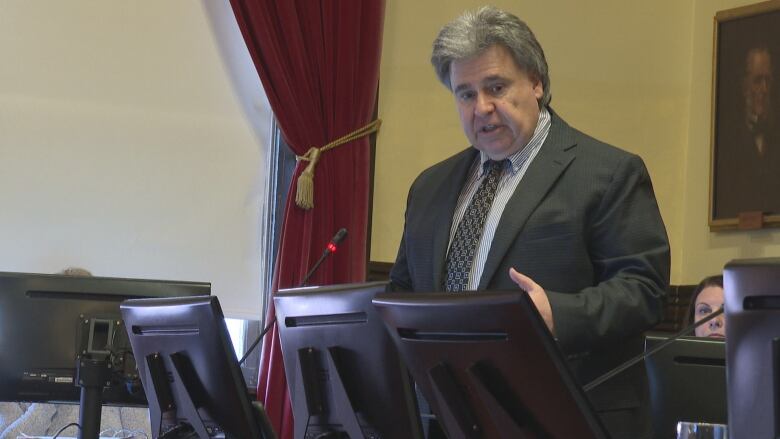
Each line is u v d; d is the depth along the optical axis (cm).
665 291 238
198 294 273
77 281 270
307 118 454
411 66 490
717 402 224
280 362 433
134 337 238
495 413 168
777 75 485
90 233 444
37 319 269
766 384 130
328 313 202
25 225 436
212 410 227
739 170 496
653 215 244
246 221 465
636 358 195
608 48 525
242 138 467
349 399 201
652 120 529
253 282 464
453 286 255
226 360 218
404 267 277
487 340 164
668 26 536
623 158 246
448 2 500
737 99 502
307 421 210
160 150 456
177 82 461
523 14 512
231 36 467
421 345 174
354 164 460
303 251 441
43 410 382
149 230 452
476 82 252
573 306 217
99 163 448
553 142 255
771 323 130
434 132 491
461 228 260
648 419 238
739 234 498
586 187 243
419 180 281
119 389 276
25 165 438
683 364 228
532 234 242
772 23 490
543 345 157
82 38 448
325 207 450
